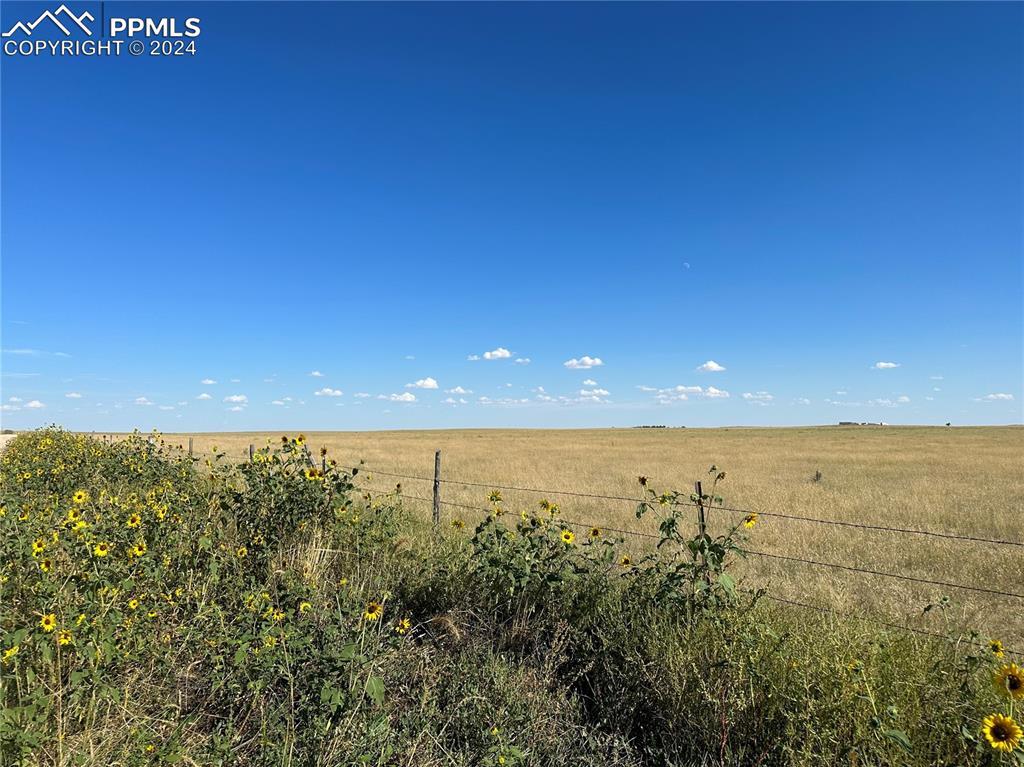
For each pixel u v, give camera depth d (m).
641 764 3.25
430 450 38.56
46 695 2.83
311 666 3.28
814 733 2.89
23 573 3.74
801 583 6.45
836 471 22.94
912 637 3.72
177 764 2.74
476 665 3.93
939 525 10.80
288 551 5.46
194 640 3.62
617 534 8.95
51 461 9.40
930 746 2.86
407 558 5.56
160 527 4.78
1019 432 74.31
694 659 3.66
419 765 2.96
